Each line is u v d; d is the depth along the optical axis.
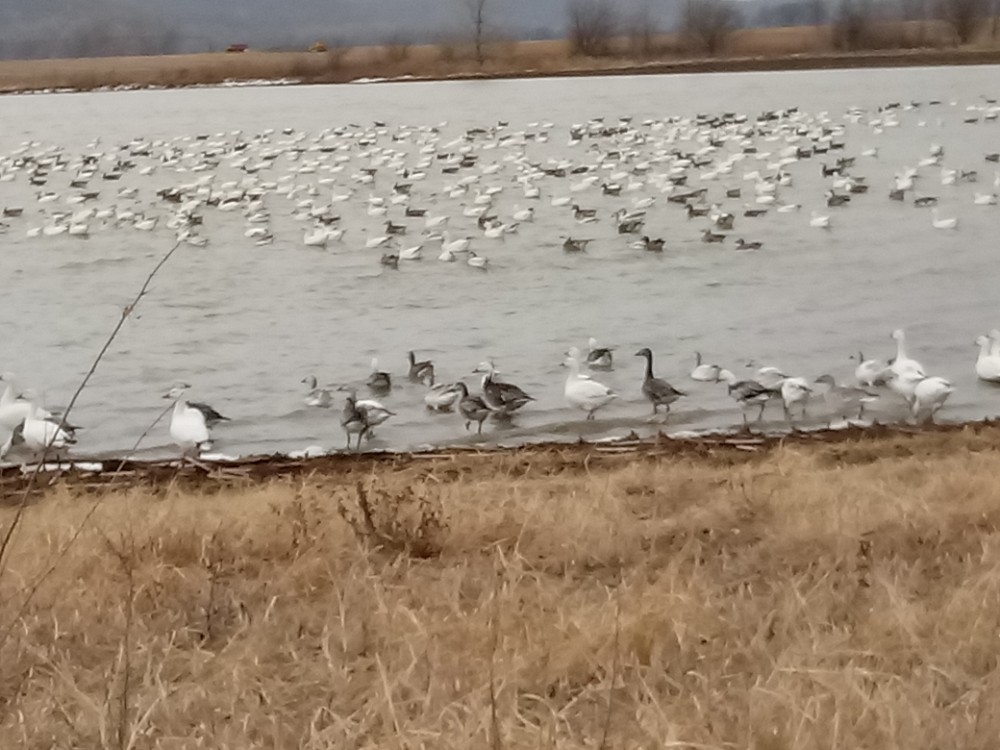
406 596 8.13
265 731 5.93
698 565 8.84
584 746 5.57
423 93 110.31
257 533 10.36
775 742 5.50
